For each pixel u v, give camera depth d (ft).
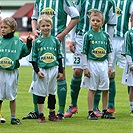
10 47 47.37
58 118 51.29
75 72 54.70
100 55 51.93
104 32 52.80
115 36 60.34
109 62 52.90
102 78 52.08
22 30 233.14
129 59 54.54
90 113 52.37
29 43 47.55
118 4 60.44
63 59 52.70
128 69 55.01
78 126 47.62
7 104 62.90
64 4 52.31
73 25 52.08
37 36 52.65
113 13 55.57
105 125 48.32
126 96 73.15
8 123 49.01
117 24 60.34
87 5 54.95
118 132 44.60
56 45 49.98
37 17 54.19
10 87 47.32
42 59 49.29
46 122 49.85
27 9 242.17
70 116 54.24
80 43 54.95
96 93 55.06
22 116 54.13
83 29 55.06
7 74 47.34
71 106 54.95
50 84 49.80
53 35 52.37
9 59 47.11
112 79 57.36
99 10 53.93
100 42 52.03
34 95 52.11
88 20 54.95
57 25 52.39
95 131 45.03
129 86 57.26
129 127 47.26
